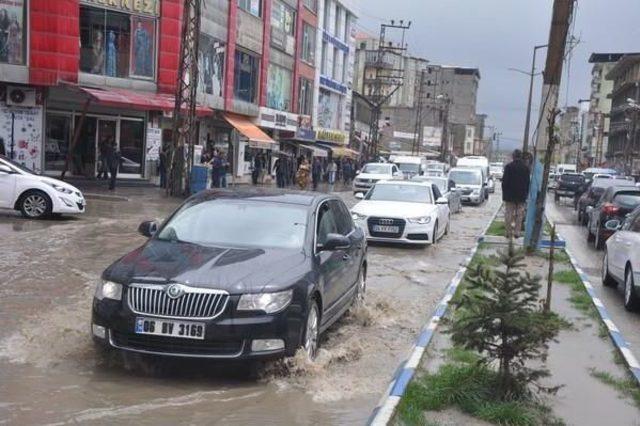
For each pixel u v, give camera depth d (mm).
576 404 5711
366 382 6191
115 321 5898
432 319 8172
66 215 17750
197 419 5145
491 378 5633
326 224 7828
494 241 16984
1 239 13188
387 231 16078
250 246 6891
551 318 5414
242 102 38719
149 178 30516
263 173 41062
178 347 5812
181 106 28109
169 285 5852
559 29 14320
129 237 14453
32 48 26234
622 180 27500
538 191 14719
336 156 54406
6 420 4914
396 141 105562
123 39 29172
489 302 5336
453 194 27922
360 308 8719
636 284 9617
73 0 26859
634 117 78250
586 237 21625
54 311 7961
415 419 5082
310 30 50375
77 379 5848
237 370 6270
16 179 16375
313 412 5406
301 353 6172
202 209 7516
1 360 6211
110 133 29547
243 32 38312
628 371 6660
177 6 30281
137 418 5098
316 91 52344
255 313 5855
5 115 26297
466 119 135375
